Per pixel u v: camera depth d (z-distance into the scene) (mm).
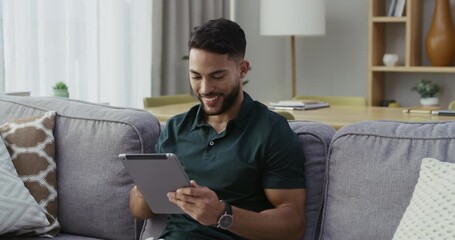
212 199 1801
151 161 1736
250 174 1977
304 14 5285
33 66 4352
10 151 2434
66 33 4551
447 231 1626
